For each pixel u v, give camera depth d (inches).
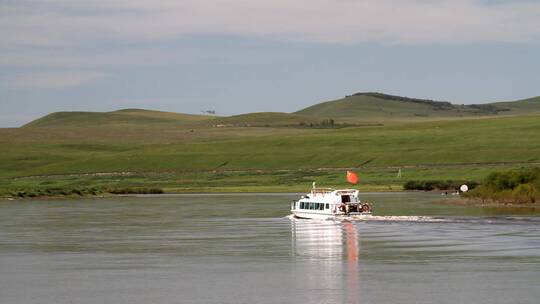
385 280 5511.8
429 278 5556.1
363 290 5187.0
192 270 6077.8
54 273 6033.5
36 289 5408.5
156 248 7406.5
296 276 5743.1
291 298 4995.1
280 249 7219.5
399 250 6939.0
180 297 5083.7
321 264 6279.5
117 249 7377.0
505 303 4773.6
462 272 5762.8
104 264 6441.9
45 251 7293.3
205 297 5073.8
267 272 5940.0
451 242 7367.1
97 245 7691.9
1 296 5206.7
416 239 7682.1
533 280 5423.2
